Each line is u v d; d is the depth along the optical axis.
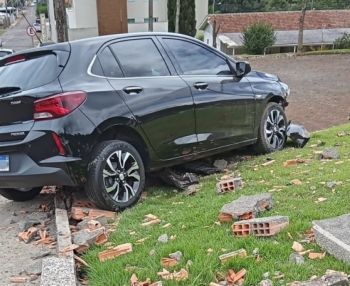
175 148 5.69
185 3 43.19
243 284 3.17
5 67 5.43
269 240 3.72
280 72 26.00
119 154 5.09
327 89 19.05
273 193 4.88
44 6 75.25
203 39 48.19
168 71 5.78
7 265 4.24
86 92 4.89
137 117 5.23
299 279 3.13
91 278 3.63
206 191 5.46
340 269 3.18
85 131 4.81
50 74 4.98
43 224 5.18
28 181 4.87
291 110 14.45
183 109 5.70
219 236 3.92
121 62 5.39
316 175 5.36
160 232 4.31
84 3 40.78
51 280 3.43
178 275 3.33
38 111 4.76
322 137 7.94
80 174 4.83
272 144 7.16
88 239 4.18
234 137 6.48
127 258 3.79
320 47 41.12
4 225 5.30
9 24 84.69
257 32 38.59
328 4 61.00
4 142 4.92
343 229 3.47
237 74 6.62
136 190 5.29
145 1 43.72
